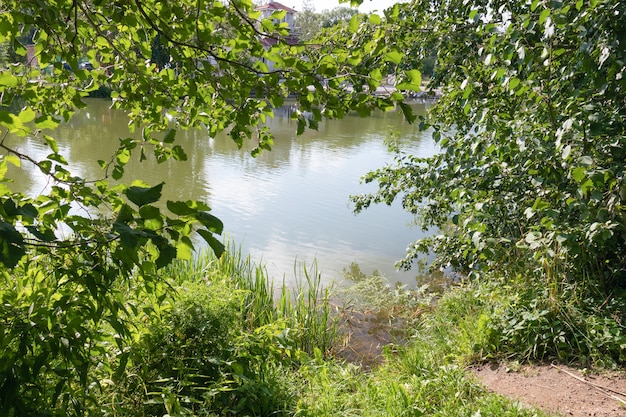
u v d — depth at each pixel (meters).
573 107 4.18
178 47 2.63
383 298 7.48
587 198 4.29
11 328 2.16
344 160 19.30
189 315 3.81
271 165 18.00
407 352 5.13
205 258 6.90
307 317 6.16
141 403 3.23
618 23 3.73
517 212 5.31
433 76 6.72
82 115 30.00
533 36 4.95
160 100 3.19
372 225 11.39
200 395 3.48
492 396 3.75
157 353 3.50
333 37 3.85
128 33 3.19
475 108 5.46
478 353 4.59
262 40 2.69
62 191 2.08
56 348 2.15
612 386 3.83
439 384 3.96
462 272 7.64
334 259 9.34
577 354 4.23
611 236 3.98
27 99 3.08
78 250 1.94
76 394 2.57
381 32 2.31
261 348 4.22
